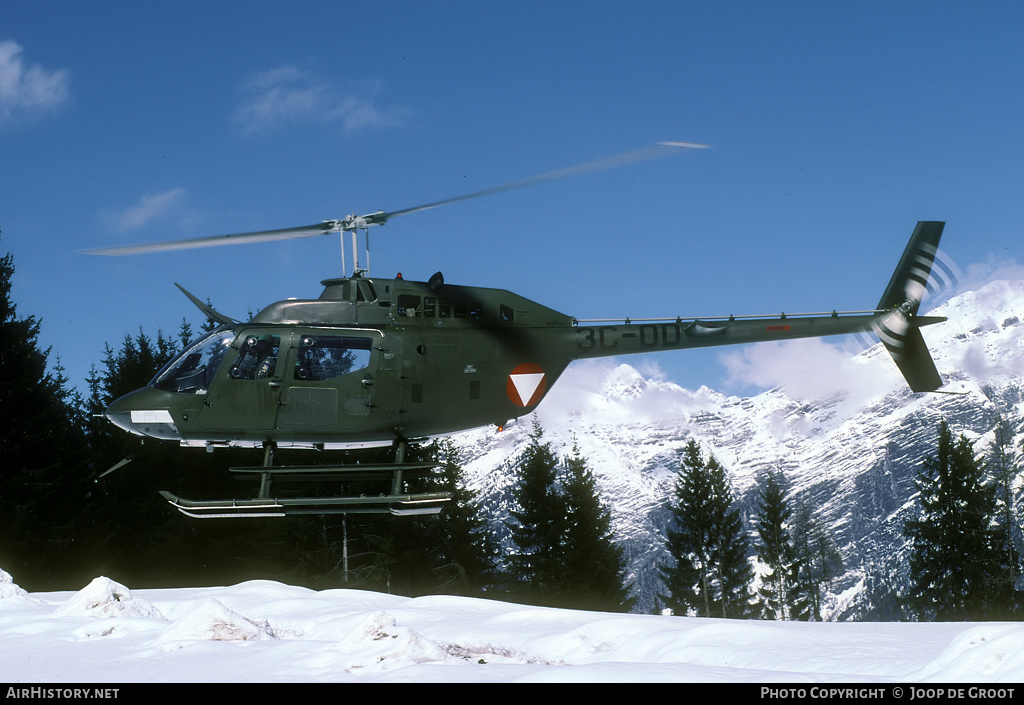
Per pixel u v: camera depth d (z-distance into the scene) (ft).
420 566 183.73
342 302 61.72
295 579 163.22
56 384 163.94
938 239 81.82
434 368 62.13
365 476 61.52
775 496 288.10
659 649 56.29
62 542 154.30
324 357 60.95
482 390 63.41
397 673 43.52
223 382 60.18
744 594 256.11
